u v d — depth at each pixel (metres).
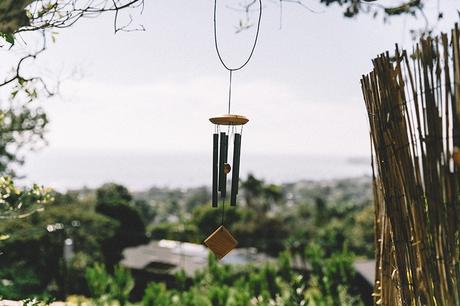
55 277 13.93
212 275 10.99
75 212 16.23
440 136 1.95
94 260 16.47
